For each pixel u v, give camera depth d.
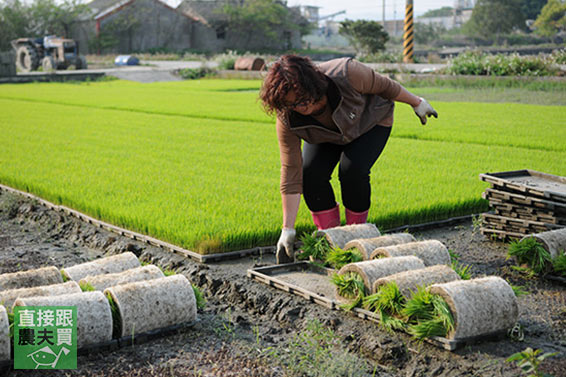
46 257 5.54
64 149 10.93
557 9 86.50
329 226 5.06
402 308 3.62
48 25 65.75
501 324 3.46
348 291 4.04
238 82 35.59
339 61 4.29
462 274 4.06
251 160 9.70
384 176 8.09
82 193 7.11
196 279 4.78
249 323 4.04
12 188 7.83
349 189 4.79
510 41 93.00
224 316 4.14
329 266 4.79
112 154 10.34
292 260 4.82
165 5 68.25
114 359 3.44
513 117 15.83
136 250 5.48
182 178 8.11
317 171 4.86
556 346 3.45
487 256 5.23
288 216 4.66
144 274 4.00
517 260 4.81
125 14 65.31
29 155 10.16
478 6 94.19
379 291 3.79
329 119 4.34
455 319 3.34
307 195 4.99
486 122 14.70
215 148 11.07
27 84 34.44
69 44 43.41
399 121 15.38
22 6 65.81
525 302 4.15
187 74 39.72
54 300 3.42
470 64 27.94
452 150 10.52
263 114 17.27
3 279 3.89
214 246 5.18
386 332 3.63
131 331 3.57
